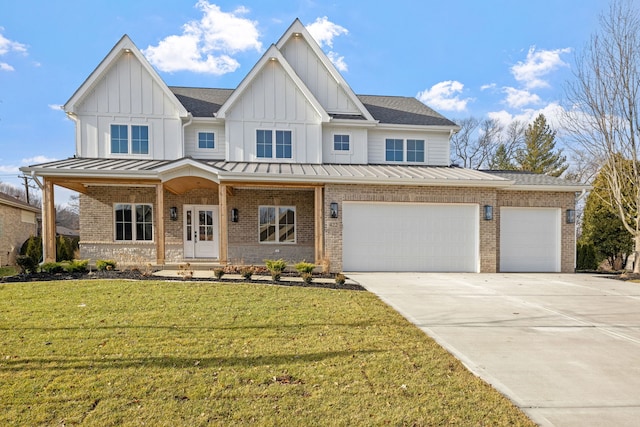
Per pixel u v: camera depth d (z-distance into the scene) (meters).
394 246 13.77
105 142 15.82
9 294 8.14
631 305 8.51
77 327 5.89
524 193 14.73
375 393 3.86
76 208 51.88
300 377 4.20
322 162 16.84
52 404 3.50
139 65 16.05
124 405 3.50
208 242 16.59
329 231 13.39
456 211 14.04
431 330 6.29
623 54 13.76
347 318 6.75
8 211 22.42
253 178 12.82
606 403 3.84
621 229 18.25
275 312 7.01
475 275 13.12
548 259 14.82
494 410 3.59
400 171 15.20
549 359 5.07
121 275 10.79
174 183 14.12
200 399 3.65
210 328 5.93
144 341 5.27
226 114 16.20
